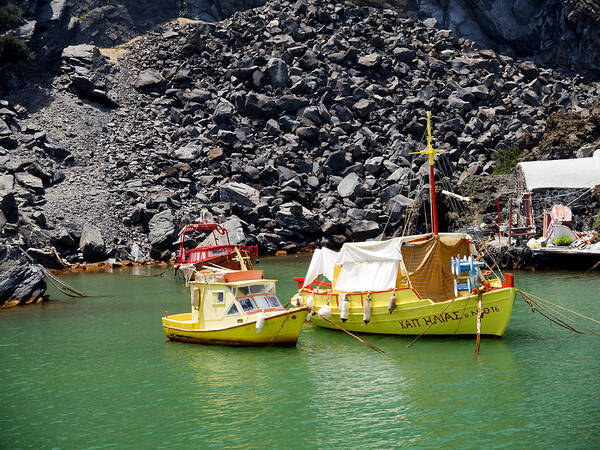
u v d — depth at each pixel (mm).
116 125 82125
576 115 77500
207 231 65625
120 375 25469
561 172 61438
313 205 74562
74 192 68500
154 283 50281
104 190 69938
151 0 111875
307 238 70688
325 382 23688
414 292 29438
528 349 27516
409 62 100375
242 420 20125
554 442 17859
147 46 100688
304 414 20484
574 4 110125
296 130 82625
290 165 77562
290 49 95688
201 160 77375
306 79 89250
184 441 18672
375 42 102000
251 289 29172
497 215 66312
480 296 28062
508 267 53156
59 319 37344
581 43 111062
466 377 23797
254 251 58656
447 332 29391
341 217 72312
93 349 29969
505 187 69812
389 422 19609
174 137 81438
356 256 31797
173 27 106312
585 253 49031
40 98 82500
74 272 57125
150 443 18625
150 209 67750
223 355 27922
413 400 21469
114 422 20375
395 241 30266
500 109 92188
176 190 72250
